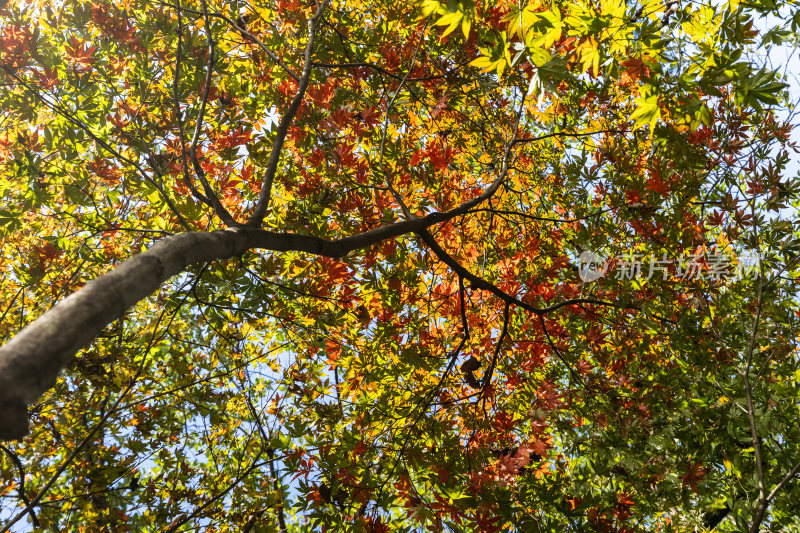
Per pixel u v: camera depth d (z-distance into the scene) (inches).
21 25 168.7
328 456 163.3
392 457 175.3
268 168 100.6
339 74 208.1
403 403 187.0
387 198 183.3
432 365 183.5
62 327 35.8
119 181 183.6
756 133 200.8
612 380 206.1
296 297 179.6
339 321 177.5
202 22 191.8
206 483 228.7
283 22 202.7
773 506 193.5
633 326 203.3
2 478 201.8
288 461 165.9
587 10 109.1
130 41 177.0
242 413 257.8
